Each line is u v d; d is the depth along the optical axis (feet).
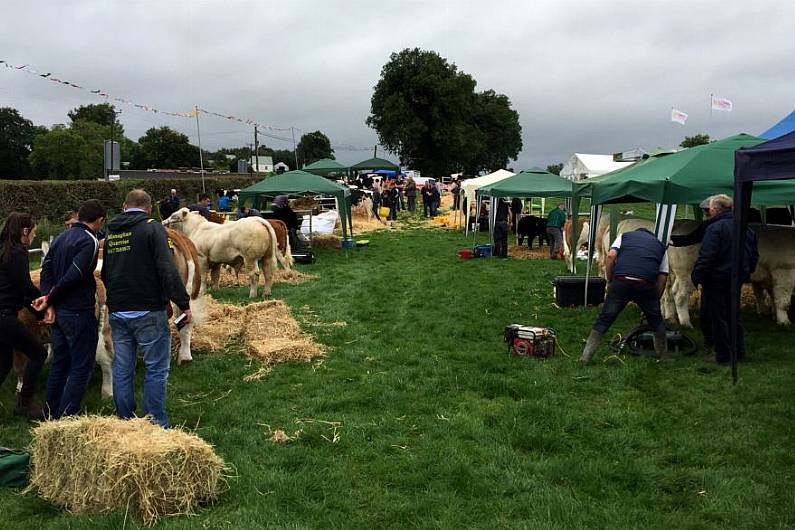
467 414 18.70
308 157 366.84
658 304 23.20
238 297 38.75
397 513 13.04
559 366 23.31
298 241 59.11
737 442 16.24
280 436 16.98
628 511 12.98
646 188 27.09
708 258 22.02
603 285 34.83
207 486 13.37
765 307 30.30
